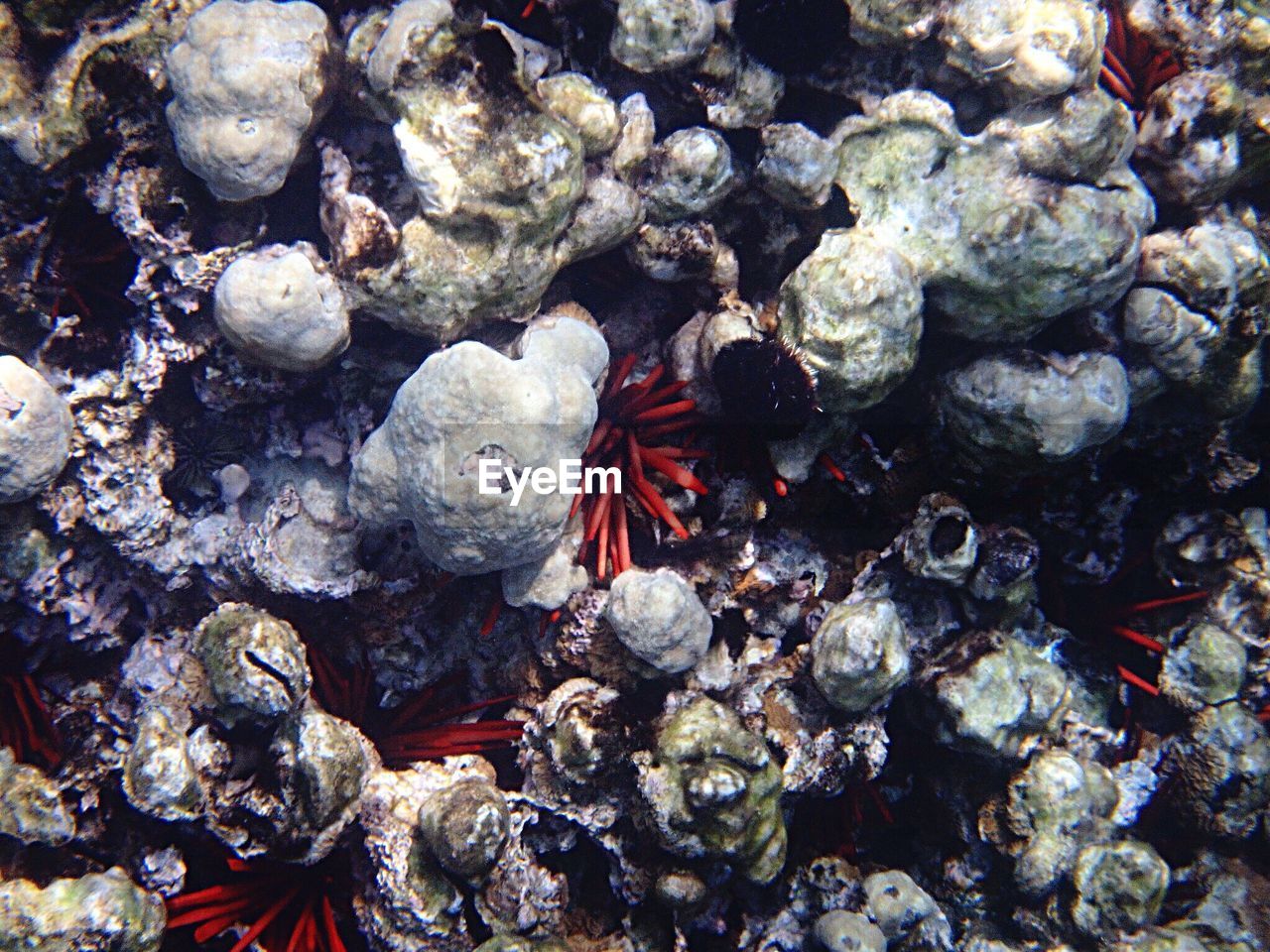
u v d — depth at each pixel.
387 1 0.72
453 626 0.82
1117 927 0.86
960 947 0.89
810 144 0.73
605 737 0.76
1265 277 0.80
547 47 0.75
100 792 0.77
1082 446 0.76
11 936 0.68
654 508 0.74
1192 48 0.81
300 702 0.74
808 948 0.81
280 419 0.78
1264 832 0.94
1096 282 0.72
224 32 0.65
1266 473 0.91
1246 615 0.91
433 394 0.66
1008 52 0.71
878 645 0.77
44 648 0.79
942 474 0.81
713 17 0.72
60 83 0.67
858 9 0.72
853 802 0.84
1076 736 0.93
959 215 0.73
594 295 0.82
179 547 0.78
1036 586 0.90
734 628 0.83
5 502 0.70
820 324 0.72
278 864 0.74
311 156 0.72
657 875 0.77
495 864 0.73
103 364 0.75
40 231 0.71
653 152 0.75
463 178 0.68
